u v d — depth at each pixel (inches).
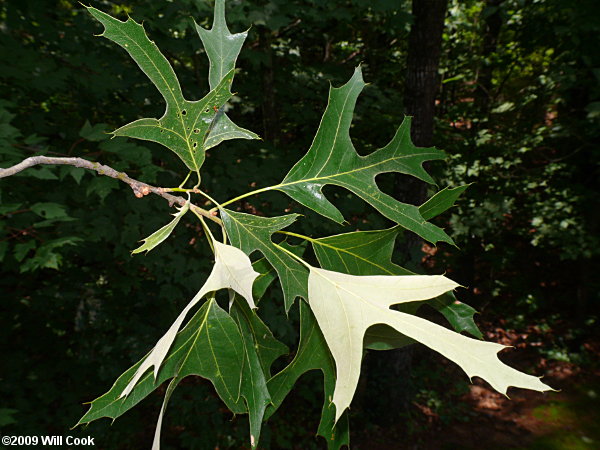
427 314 393.7
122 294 223.8
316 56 345.7
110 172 37.7
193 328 36.3
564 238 349.4
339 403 26.9
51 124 169.3
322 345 41.1
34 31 161.9
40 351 221.5
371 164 44.5
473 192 368.2
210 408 255.6
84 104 185.2
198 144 38.7
